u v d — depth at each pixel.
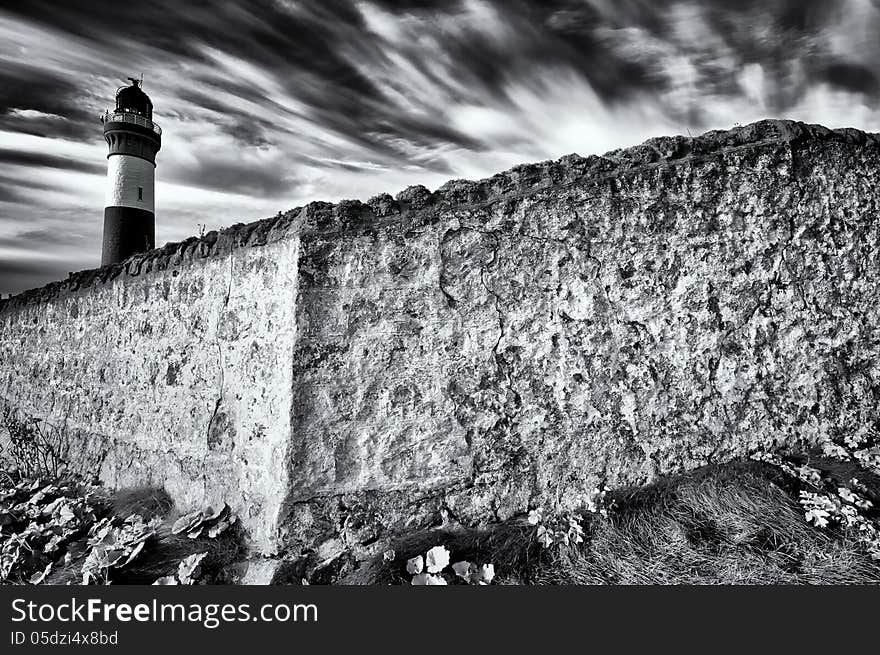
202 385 4.01
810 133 4.02
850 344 4.04
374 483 3.22
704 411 3.68
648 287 3.65
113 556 3.33
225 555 3.26
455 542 3.06
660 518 3.20
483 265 3.44
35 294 6.97
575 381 3.51
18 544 3.80
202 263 4.12
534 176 3.60
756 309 3.84
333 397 3.20
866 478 3.49
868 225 4.14
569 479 3.44
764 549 2.97
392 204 3.43
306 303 3.19
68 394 5.95
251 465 3.44
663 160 3.76
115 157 20.22
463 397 3.37
